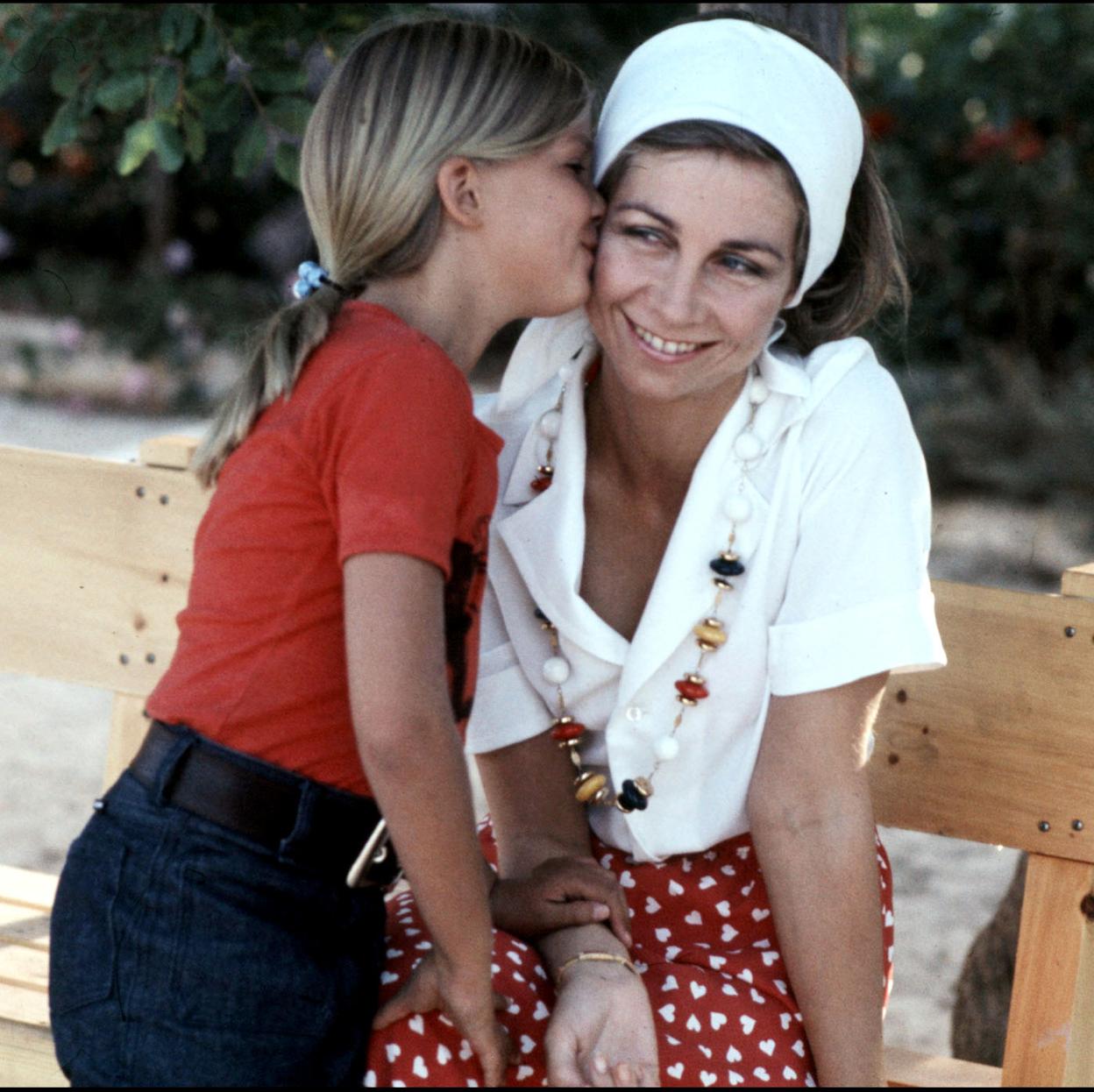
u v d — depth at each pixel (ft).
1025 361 34.17
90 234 54.70
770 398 8.68
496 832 9.48
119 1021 7.43
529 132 8.05
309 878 7.56
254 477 7.72
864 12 30.99
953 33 28.84
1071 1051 9.48
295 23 13.19
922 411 33.40
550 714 9.32
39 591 11.46
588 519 9.27
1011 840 9.56
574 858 8.85
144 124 13.42
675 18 25.04
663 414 8.73
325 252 8.45
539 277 8.25
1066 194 32.22
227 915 7.39
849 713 8.47
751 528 8.65
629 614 9.27
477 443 7.80
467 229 8.14
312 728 7.59
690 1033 8.19
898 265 9.55
